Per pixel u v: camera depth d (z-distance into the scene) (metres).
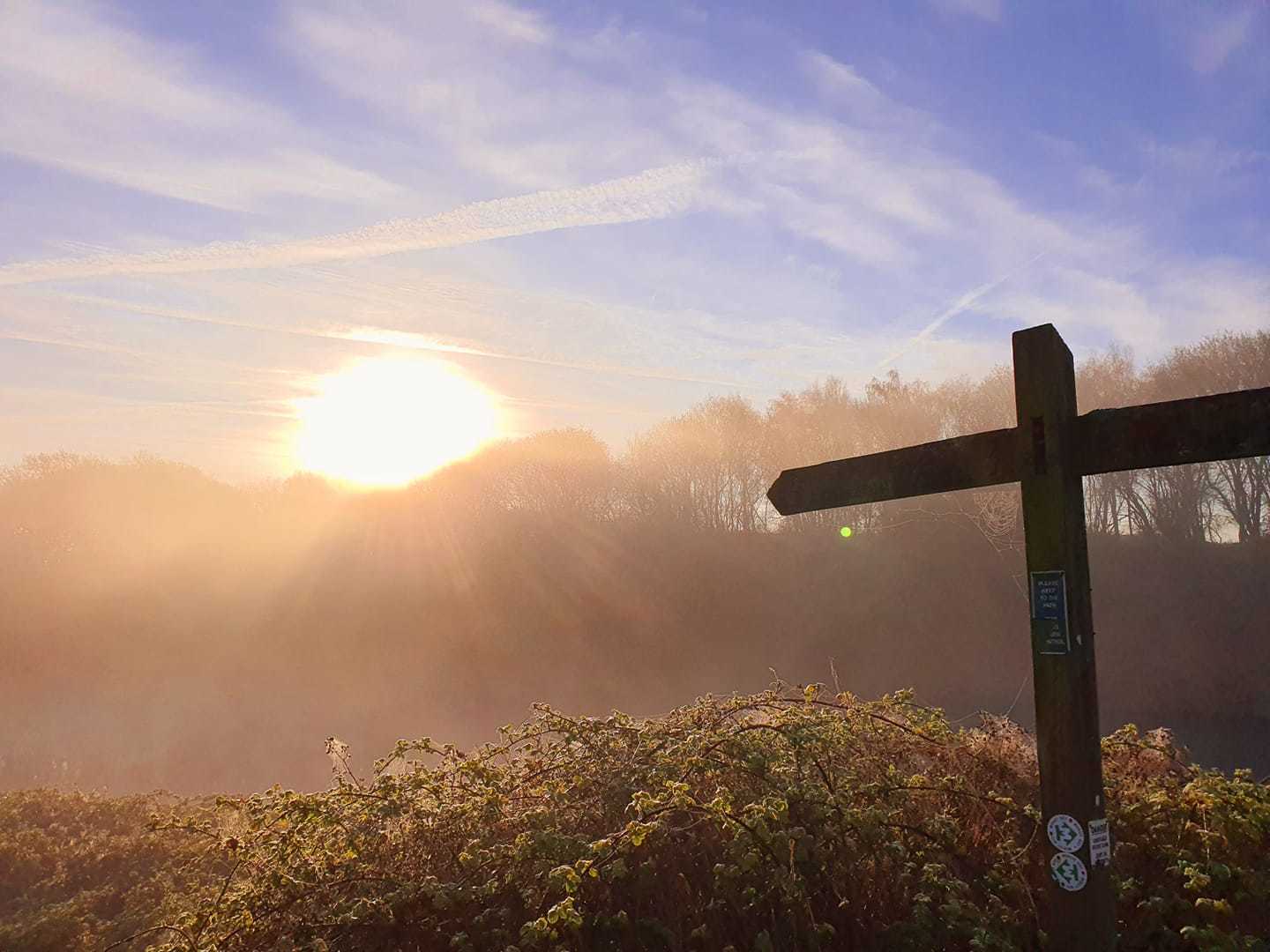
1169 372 27.80
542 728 5.10
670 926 3.62
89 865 6.68
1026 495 3.40
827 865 3.77
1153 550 25.64
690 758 4.32
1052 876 3.26
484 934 3.62
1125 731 5.12
